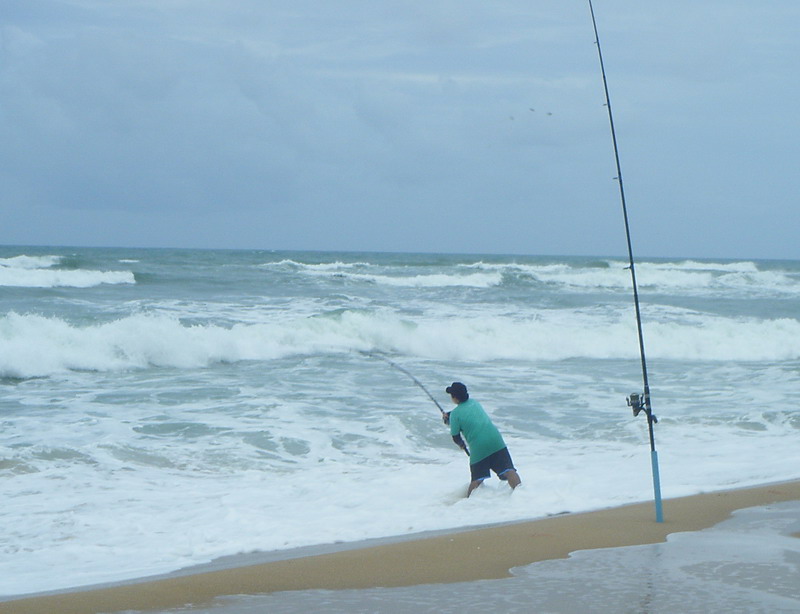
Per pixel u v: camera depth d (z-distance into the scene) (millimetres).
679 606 6344
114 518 10766
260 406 18734
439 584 7137
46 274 43438
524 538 8805
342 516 10672
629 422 17781
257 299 39750
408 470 13570
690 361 28578
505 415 18469
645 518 9766
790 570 7406
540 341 29609
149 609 6566
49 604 6707
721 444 15719
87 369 23703
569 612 6254
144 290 42750
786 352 30031
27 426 16438
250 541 9406
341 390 20953
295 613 6371
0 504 11445
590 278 56719
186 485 12734
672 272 62688
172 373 23500
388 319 30875
